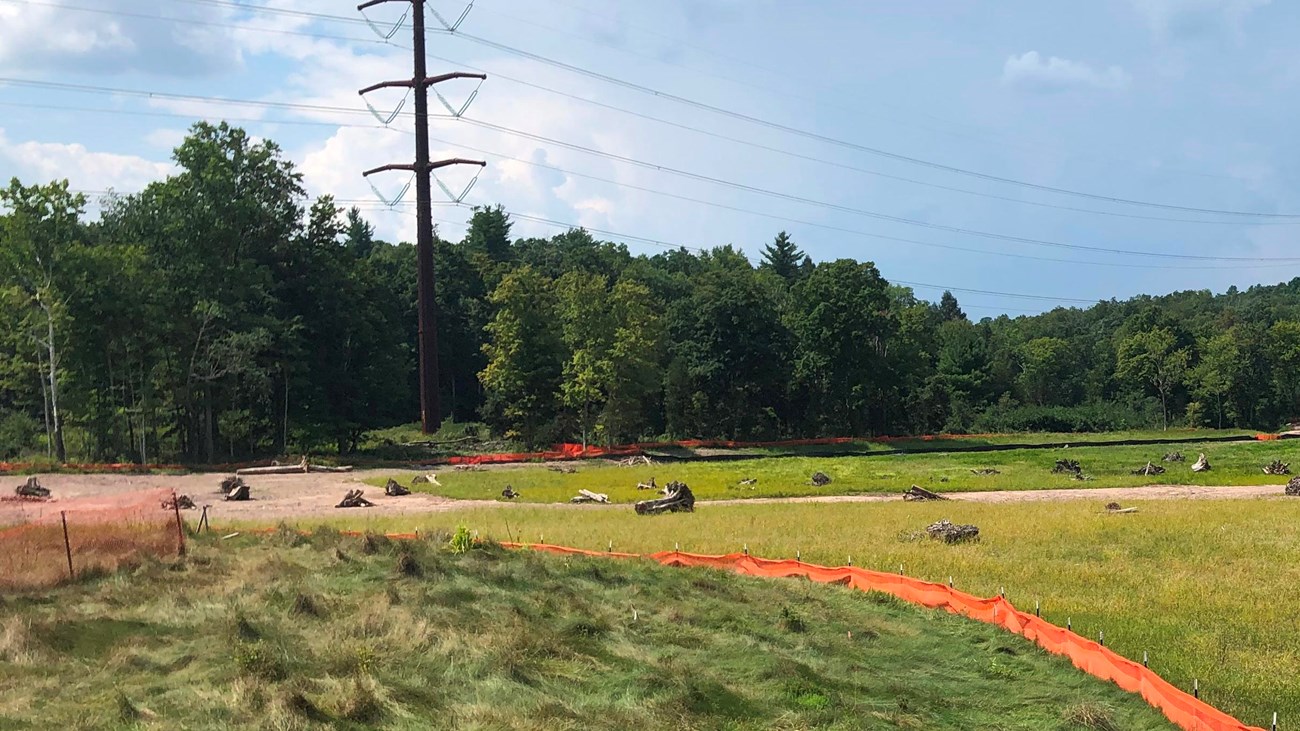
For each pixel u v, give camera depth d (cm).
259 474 6034
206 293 6731
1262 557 2388
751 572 2347
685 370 9819
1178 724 1263
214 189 6800
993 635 1720
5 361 6600
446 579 1998
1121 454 7531
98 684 1266
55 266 6000
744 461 7450
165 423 7212
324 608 1686
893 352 10812
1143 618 1781
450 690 1280
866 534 2920
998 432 11088
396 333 8694
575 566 2256
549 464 7331
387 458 7531
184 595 1788
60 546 2133
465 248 13775
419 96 7906
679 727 1176
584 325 8538
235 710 1153
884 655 1603
